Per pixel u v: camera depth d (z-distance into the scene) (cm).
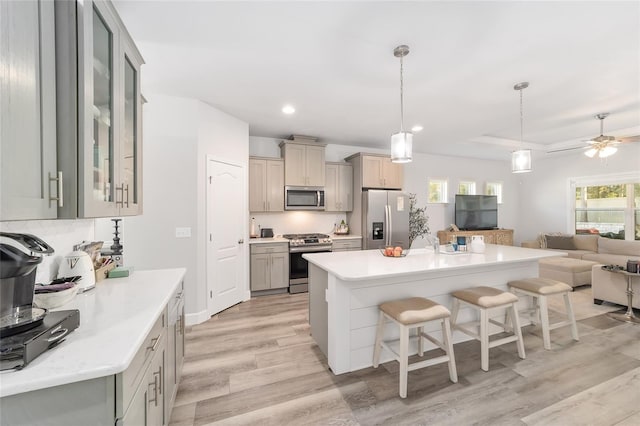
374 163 505
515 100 329
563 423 167
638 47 221
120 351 96
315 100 325
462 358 242
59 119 110
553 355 244
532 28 197
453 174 670
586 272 451
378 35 205
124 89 152
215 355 250
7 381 78
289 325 317
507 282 292
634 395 191
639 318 326
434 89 297
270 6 176
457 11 181
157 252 309
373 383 207
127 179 167
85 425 88
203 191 331
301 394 196
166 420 155
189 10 179
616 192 570
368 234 477
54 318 104
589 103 338
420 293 250
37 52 99
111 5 136
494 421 169
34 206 98
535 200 708
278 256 432
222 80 276
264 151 488
